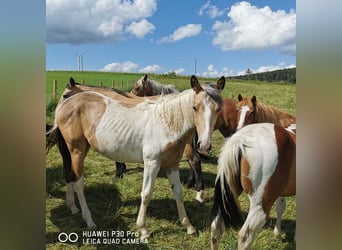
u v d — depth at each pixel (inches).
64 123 144.6
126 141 134.3
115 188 183.8
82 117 142.2
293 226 146.9
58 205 163.8
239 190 106.1
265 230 139.6
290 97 456.4
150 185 132.6
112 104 140.7
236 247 122.5
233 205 104.7
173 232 141.3
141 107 138.5
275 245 130.3
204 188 189.8
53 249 125.9
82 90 176.7
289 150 102.0
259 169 99.3
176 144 131.4
